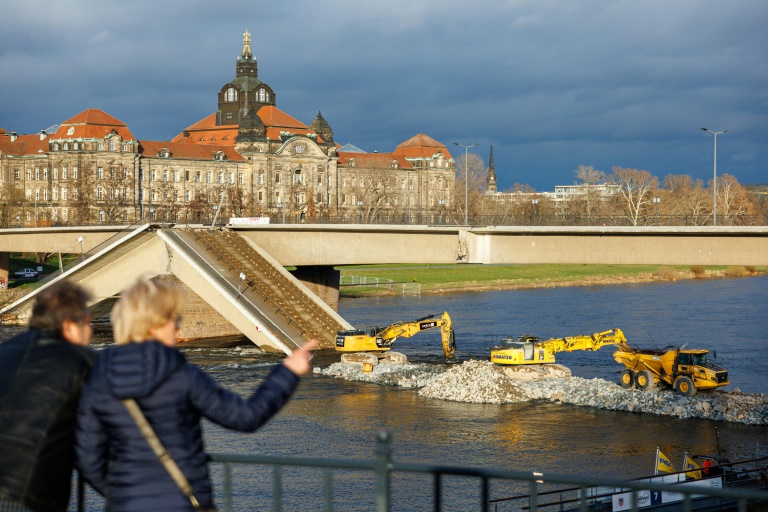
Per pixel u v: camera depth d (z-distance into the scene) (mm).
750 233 88500
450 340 100562
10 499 10406
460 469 12297
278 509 12812
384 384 86125
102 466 10875
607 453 59500
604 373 92188
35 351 10945
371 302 166625
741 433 65750
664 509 44500
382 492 11992
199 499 10617
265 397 10742
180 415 10547
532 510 12664
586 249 99562
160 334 10961
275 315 105500
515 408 75062
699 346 104438
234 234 118500
